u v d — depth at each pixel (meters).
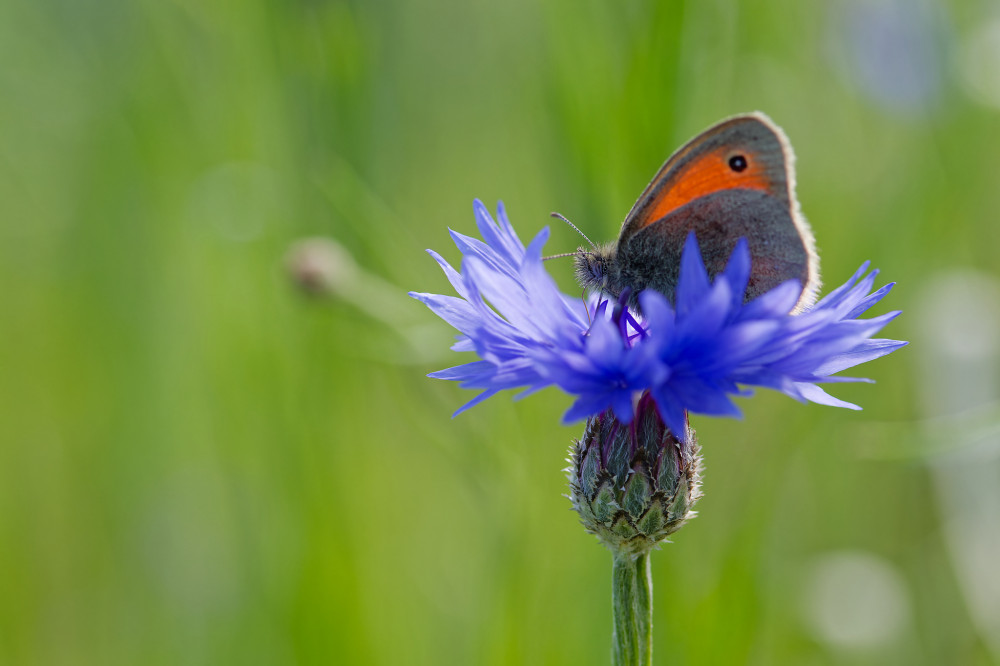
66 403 0.46
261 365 0.43
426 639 0.43
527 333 0.36
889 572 0.44
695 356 0.36
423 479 0.45
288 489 0.43
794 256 0.39
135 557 0.45
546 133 0.42
